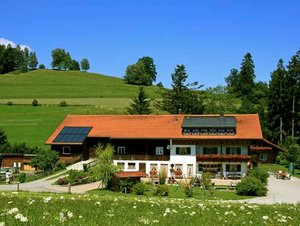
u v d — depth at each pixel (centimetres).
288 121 11031
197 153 7531
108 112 12688
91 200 2372
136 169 7669
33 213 1517
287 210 2264
